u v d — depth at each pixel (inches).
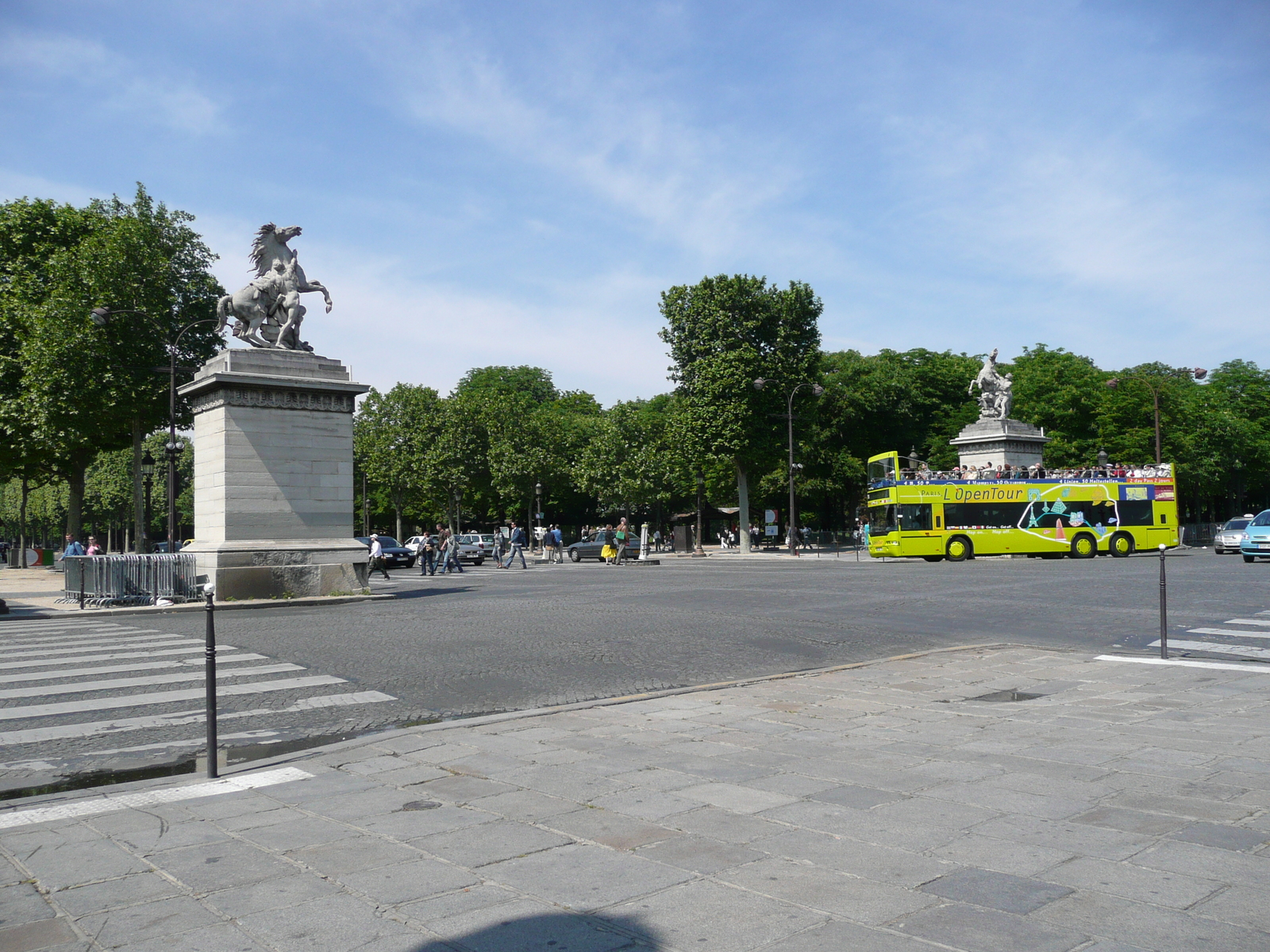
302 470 957.8
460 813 223.9
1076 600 786.8
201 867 190.7
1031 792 227.0
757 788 238.1
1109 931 146.6
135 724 357.7
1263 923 148.6
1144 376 2361.0
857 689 394.0
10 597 1153.4
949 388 2770.7
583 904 163.9
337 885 177.5
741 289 2094.0
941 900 160.6
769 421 2106.3
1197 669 433.1
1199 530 2477.9
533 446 2886.3
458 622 690.8
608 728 322.0
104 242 1563.7
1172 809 209.8
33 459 1733.5
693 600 865.5
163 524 3789.4
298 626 679.7
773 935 148.0
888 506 1615.4
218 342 1721.2
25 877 187.6
